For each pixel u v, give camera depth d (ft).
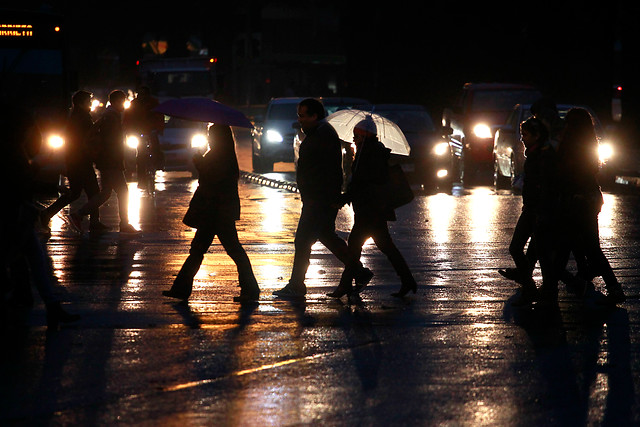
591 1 329.11
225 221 83.82
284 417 54.65
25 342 70.74
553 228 82.64
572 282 88.48
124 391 59.16
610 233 129.29
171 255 109.29
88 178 126.41
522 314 81.87
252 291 85.25
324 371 63.98
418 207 160.56
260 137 243.81
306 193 85.25
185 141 231.91
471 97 239.50
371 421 54.08
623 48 313.73
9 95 190.70
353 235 87.20
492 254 112.27
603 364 66.54
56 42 193.57
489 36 375.66
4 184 70.08
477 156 227.81
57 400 57.36
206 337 72.69
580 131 84.12
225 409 55.93
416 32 424.46
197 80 332.19
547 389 60.64
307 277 97.45
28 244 73.92
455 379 62.49
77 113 125.70
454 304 85.51
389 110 212.64
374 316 80.53
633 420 55.01
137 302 84.58
